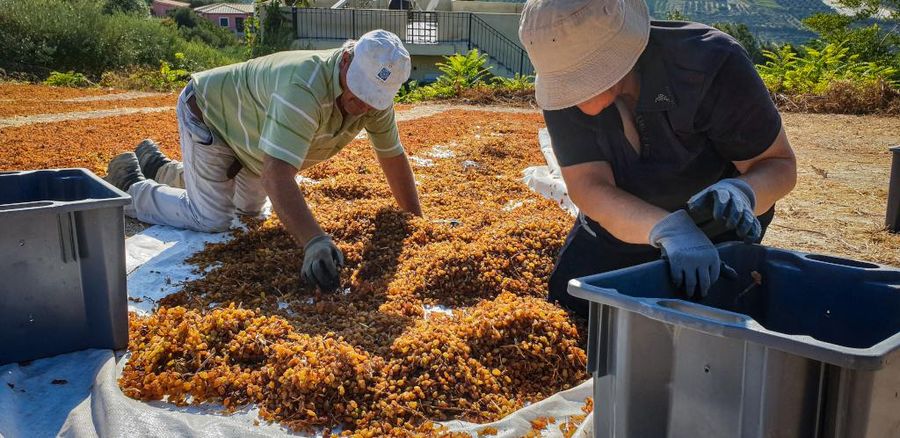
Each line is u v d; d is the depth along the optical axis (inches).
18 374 103.1
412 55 938.7
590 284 67.7
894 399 54.2
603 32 82.7
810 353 50.4
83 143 279.9
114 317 111.3
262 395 96.3
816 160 307.9
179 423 89.3
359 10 933.2
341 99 137.6
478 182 234.2
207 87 154.4
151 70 772.0
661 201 104.3
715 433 58.6
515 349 107.8
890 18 992.9
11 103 441.4
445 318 118.6
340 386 93.8
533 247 149.9
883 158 313.7
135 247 159.9
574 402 98.3
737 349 55.9
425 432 89.7
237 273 140.2
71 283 107.7
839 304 79.0
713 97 91.8
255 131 150.0
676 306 61.3
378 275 142.8
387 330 113.3
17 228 102.0
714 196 78.5
